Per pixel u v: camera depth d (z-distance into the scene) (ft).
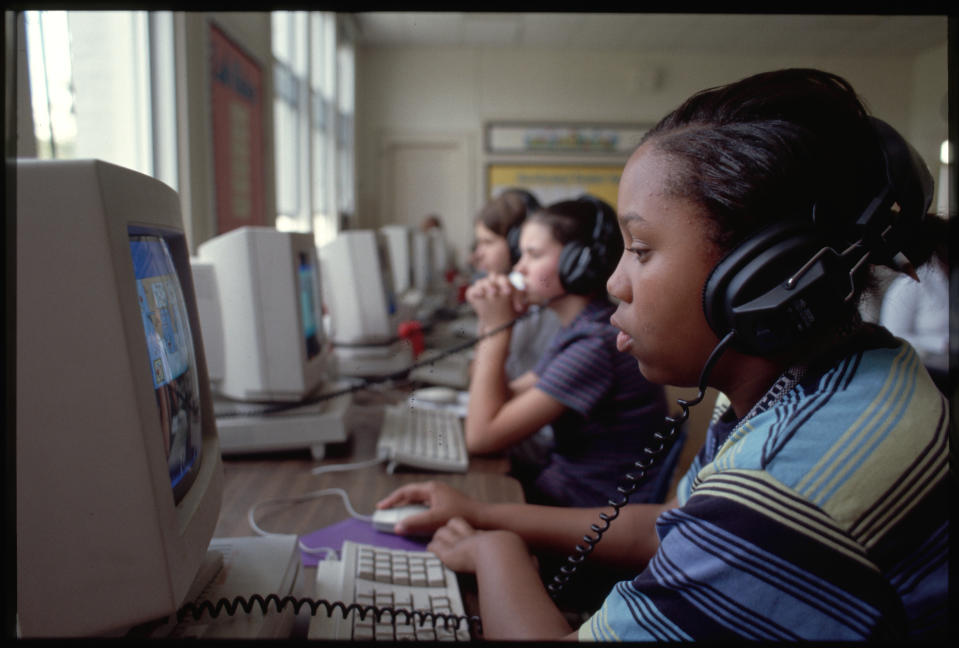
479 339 4.33
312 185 15.42
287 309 4.16
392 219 24.17
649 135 1.61
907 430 1.40
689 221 1.47
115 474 1.61
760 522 1.39
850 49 15.56
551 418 3.77
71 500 1.60
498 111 23.85
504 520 2.85
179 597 1.72
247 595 1.91
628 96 23.82
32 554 1.58
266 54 10.71
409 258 13.37
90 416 1.58
